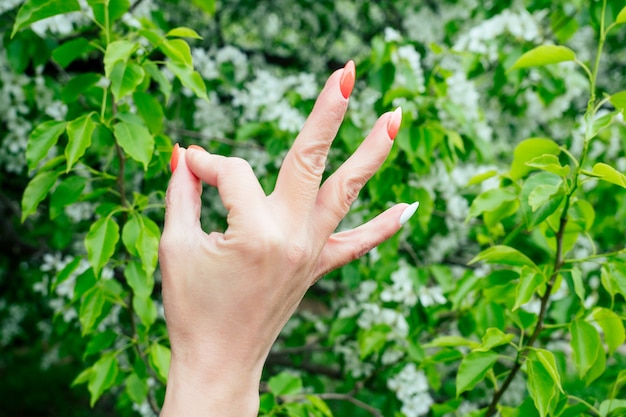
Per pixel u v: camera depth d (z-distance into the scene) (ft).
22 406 20.90
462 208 8.91
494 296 5.49
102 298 5.97
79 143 5.04
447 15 12.42
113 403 17.46
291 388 6.49
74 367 23.56
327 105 2.69
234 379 2.85
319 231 2.87
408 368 8.34
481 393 9.23
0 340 17.13
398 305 8.29
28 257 12.78
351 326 8.46
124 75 5.15
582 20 8.34
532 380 4.34
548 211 4.43
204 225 11.38
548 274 4.84
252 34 15.53
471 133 7.93
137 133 5.19
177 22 13.39
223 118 9.80
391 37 8.11
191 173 3.05
